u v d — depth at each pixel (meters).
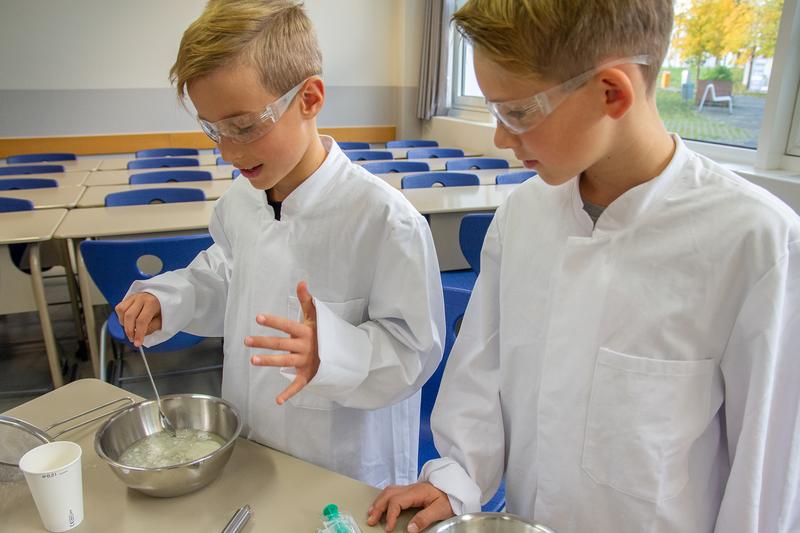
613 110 0.60
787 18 2.63
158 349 2.15
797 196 2.58
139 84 5.57
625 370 0.71
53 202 2.89
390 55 6.30
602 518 0.76
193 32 0.77
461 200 2.89
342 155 1.01
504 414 0.90
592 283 0.73
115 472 0.77
